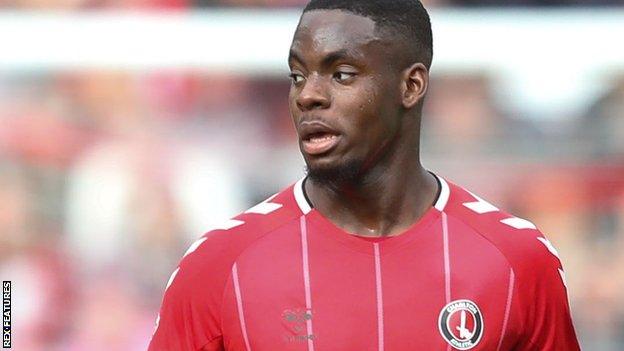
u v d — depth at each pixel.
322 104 9.66
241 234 10.29
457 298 9.97
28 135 20.36
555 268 10.39
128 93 20.19
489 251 10.18
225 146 20.36
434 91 19.91
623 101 19.72
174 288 10.29
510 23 19.59
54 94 20.16
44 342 19.95
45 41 19.64
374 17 9.81
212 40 19.59
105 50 19.72
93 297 20.28
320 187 10.39
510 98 19.86
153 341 10.34
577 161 19.94
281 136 20.31
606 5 20.22
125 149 20.44
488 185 20.03
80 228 20.47
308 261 10.08
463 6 20.19
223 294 10.02
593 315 20.17
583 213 20.05
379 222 10.27
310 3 9.99
